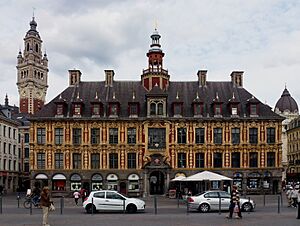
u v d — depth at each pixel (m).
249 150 62.84
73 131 63.16
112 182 62.50
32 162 62.44
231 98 65.38
